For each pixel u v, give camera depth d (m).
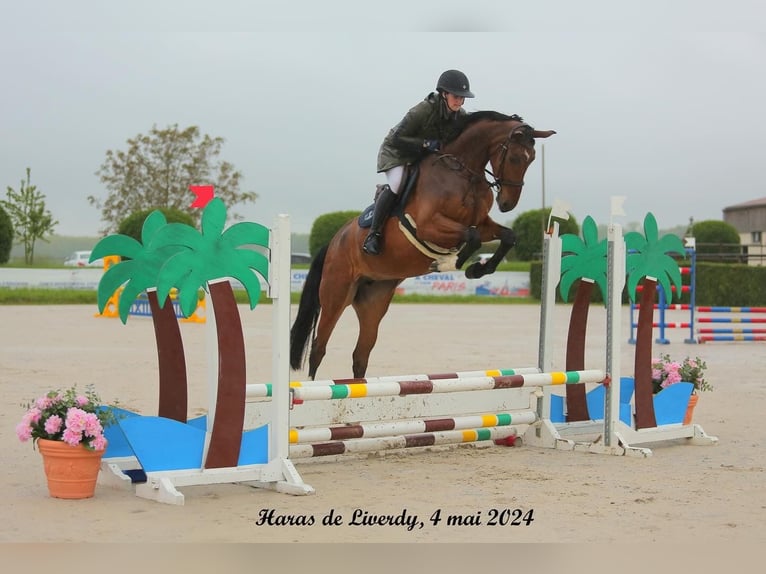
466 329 16.77
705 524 3.84
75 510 4.12
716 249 35.25
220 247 4.48
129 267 4.55
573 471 5.15
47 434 4.32
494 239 6.07
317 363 6.47
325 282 6.33
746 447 6.04
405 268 5.98
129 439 4.37
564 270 6.14
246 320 18.86
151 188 39.09
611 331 5.82
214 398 4.59
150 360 10.84
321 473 5.12
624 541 3.56
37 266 33.81
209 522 3.90
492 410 6.13
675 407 6.24
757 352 13.41
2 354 11.34
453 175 5.65
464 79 5.69
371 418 5.57
